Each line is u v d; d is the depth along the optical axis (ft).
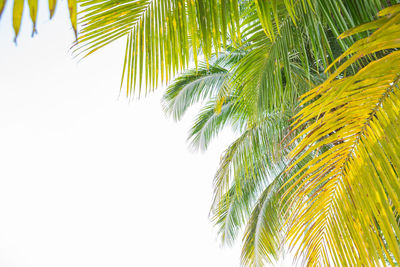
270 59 6.18
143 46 3.18
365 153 3.14
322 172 3.48
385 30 2.36
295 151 3.46
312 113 3.20
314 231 3.76
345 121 3.14
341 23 4.48
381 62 2.62
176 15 3.03
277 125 13.73
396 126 2.86
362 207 3.18
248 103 7.91
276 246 16.85
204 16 2.99
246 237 19.21
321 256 3.73
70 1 1.16
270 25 3.09
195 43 3.04
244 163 15.43
